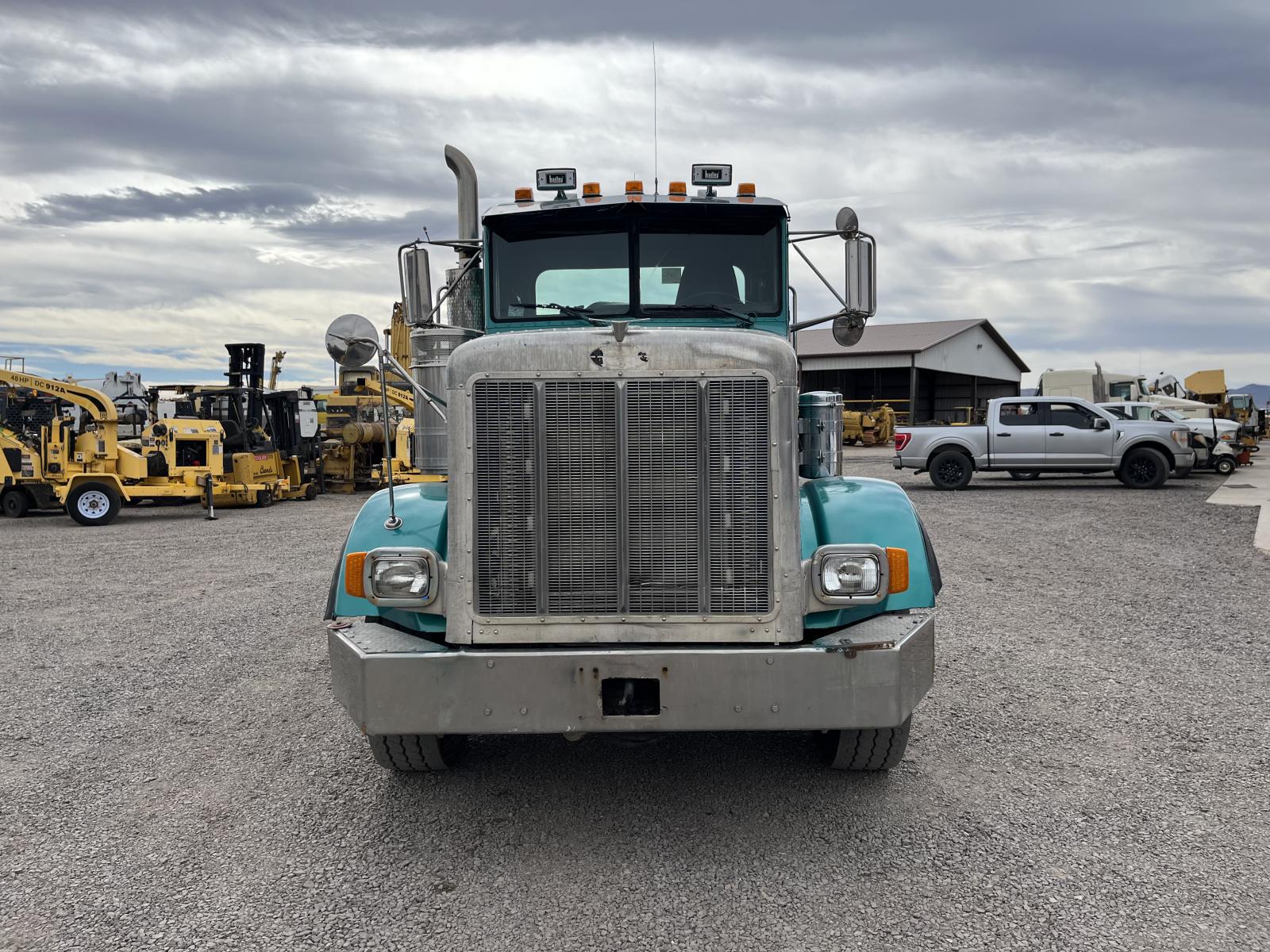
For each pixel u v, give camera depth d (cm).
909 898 321
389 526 381
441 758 428
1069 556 1055
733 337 356
